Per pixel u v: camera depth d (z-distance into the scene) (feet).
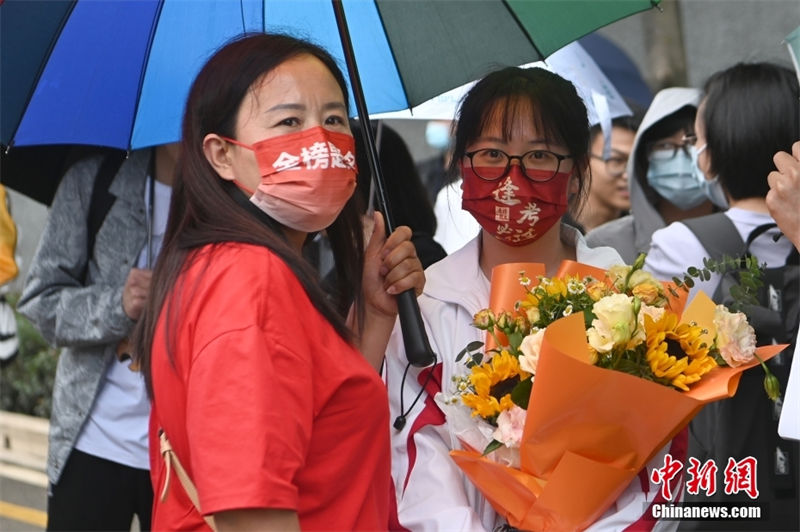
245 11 11.68
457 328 10.92
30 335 31.65
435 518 9.88
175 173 8.77
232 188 8.71
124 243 14.57
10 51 11.78
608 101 18.95
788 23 32.09
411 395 10.67
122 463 14.51
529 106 10.76
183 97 11.84
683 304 10.41
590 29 12.26
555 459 9.71
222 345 7.61
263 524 7.46
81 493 14.60
